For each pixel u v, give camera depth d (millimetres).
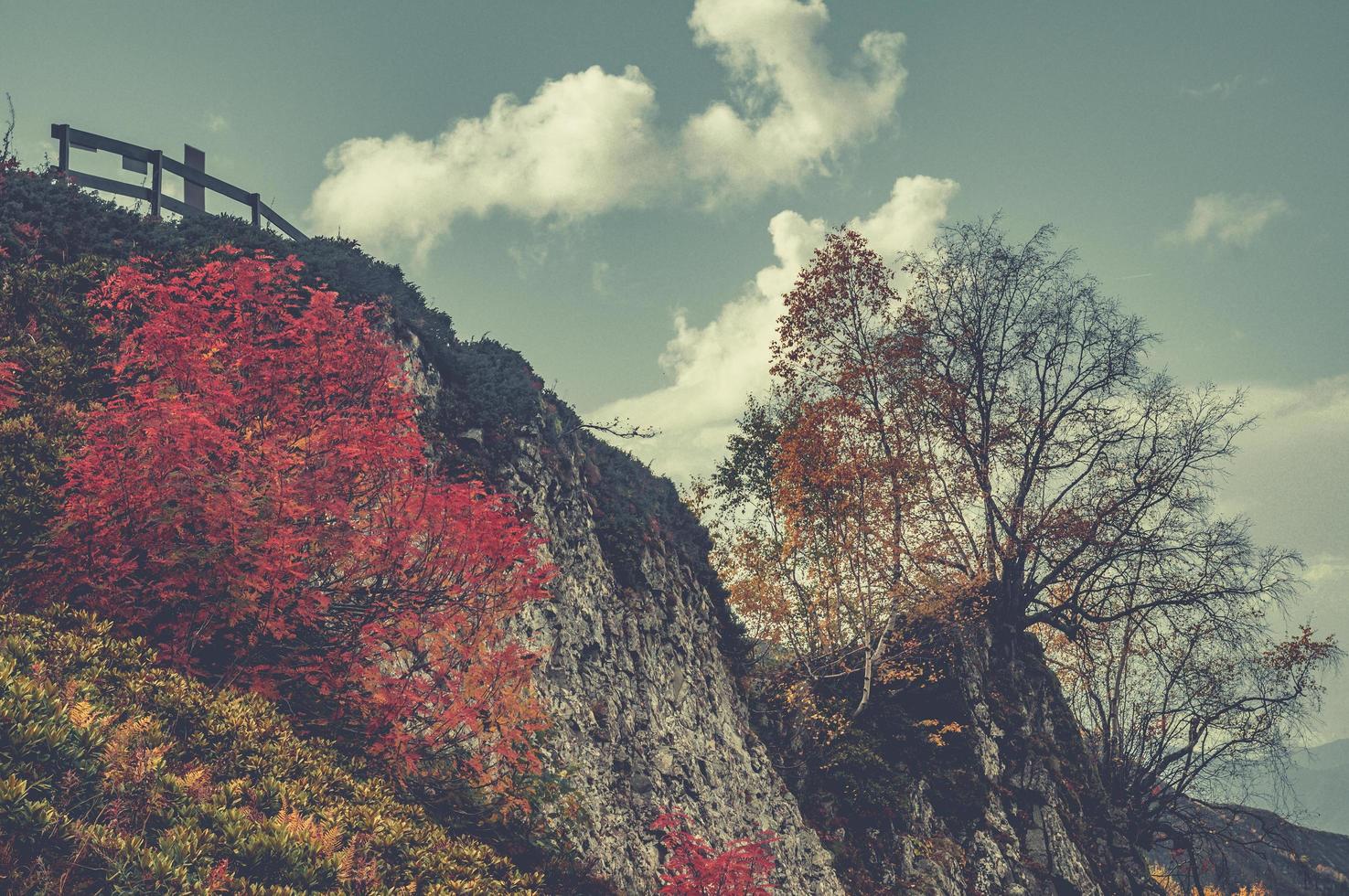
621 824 16375
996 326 30594
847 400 27734
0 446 10977
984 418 30344
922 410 29641
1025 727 28281
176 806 7688
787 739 24266
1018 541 29547
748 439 29312
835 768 24078
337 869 8016
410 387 17703
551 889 12555
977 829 24922
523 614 17328
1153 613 30531
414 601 11469
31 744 7074
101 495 9711
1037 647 32156
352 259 20250
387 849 9297
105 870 6570
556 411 22312
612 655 19047
